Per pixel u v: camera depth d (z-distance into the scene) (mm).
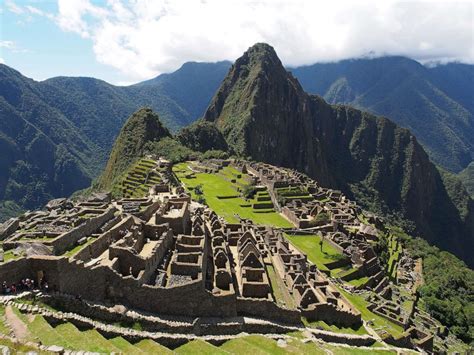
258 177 172625
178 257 47000
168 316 41281
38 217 52000
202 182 159000
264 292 50812
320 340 48656
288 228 114000
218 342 41469
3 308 30828
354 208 167125
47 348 27875
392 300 89750
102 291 38625
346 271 89812
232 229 79500
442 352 74125
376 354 50781
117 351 30672
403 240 166250
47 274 34188
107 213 54406
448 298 111812
